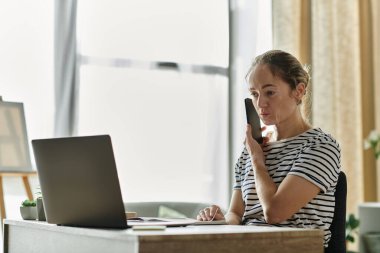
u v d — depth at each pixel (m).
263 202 1.88
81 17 4.13
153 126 4.29
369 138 4.39
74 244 1.69
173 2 4.37
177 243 1.40
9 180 3.82
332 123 4.66
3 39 3.90
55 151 1.75
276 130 2.11
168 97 4.34
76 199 1.72
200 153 4.41
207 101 4.45
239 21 4.55
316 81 4.64
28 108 3.95
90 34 4.14
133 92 4.24
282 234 1.53
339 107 4.76
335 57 4.76
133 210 3.35
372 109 4.84
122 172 4.20
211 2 4.48
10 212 3.83
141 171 4.24
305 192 1.86
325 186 1.90
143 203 3.39
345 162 4.75
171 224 1.71
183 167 4.36
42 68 4.00
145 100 4.27
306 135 2.02
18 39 3.94
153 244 1.37
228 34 4.51
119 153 4.19
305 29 4.56
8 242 2.15
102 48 4.17
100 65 4.16
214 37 4.48
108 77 4.18
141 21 4.28
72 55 4.05
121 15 4.22
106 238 1.52
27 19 3.96
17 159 3.66
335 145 1.98
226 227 1.69
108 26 4.19
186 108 4.38
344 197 2.00
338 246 1.97
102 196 1.65
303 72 2.05
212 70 4.46
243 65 4.52
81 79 4.12
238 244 1.47
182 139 4.37
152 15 4.30
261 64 2.02
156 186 4.28
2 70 3.89
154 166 4.28
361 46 4.84
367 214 3.82
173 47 4.36
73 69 4.05
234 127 4.48
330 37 4.69
